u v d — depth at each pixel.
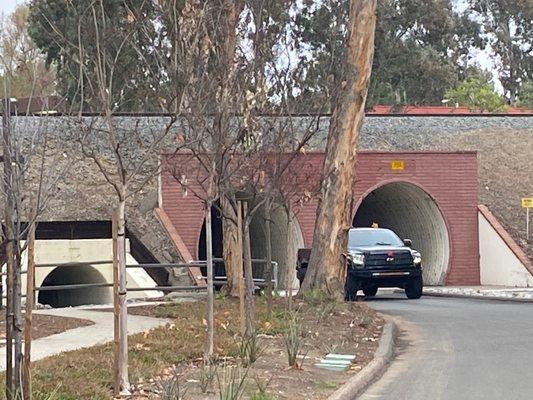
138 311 18.92
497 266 33.97
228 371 11.34
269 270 17.23
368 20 21.17
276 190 17.20
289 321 15.61
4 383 9.73
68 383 10.18
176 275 28.81
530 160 39.09
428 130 40.06
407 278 27.62
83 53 12.22
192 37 12.54
